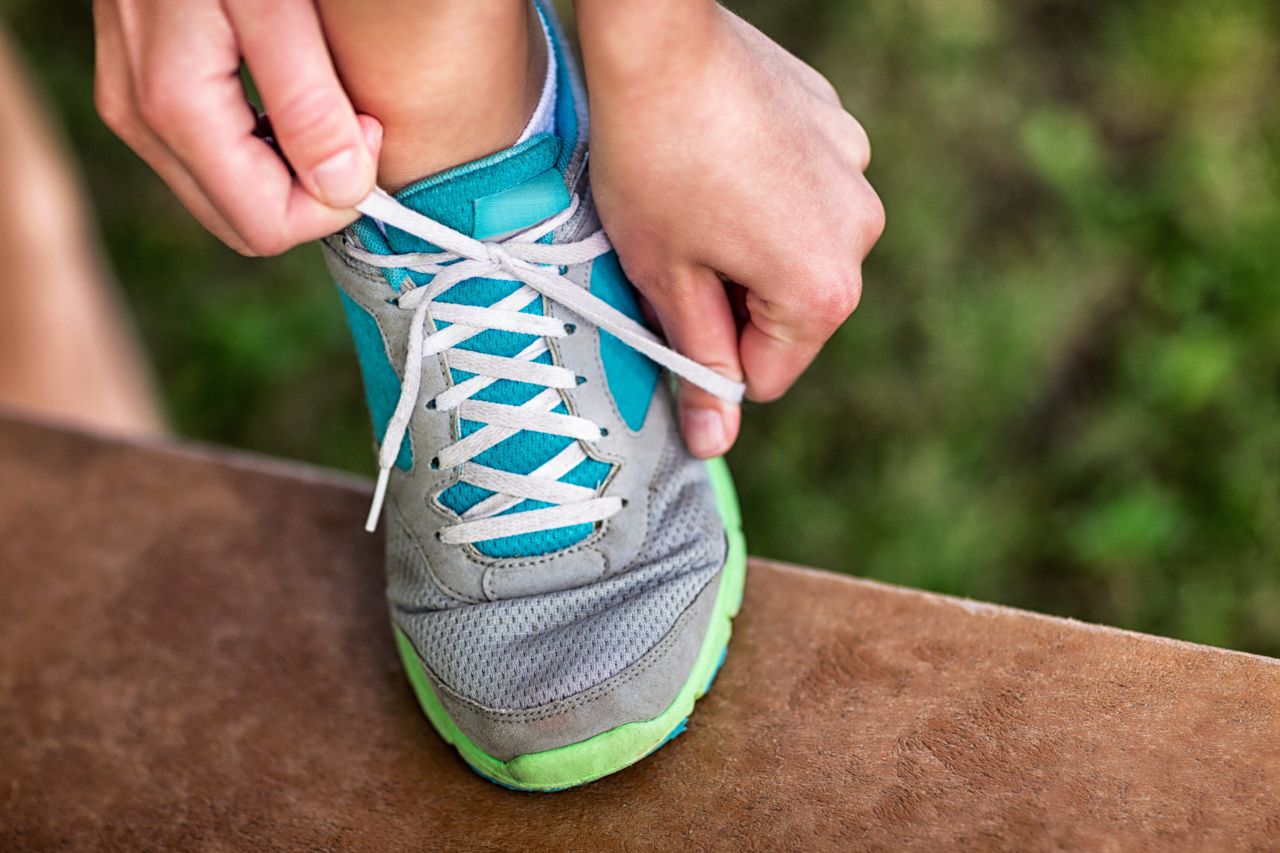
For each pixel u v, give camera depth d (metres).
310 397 3.02
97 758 1.22
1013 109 2.96
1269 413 2.65
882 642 1.20
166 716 1.25
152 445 1.60
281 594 1.36
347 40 0.88
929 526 2.60
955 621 1.21
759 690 1.17
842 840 1.04
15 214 2.44
